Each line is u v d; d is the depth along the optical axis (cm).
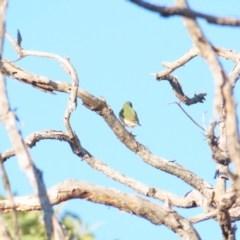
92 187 1177
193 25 824
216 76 822
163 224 1211
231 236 1237
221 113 1236
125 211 1196
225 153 1085
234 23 804
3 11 942
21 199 1107
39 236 955
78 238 950
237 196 1188
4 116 870
